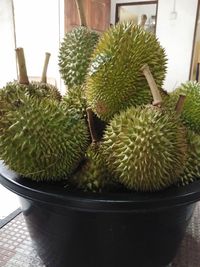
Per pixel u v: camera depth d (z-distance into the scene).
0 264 0.59
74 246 0.50
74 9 2.65
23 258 0.61
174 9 3.28
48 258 0.55
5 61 2.55
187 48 3.34
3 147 0.49
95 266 0.51
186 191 0.46
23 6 2.54
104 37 0.60
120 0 3.51
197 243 0.66
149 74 0.50
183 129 0.52
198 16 3.18
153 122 0.47
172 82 3.46
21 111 0.50
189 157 0.53
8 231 0.70
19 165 0.49
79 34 0.73
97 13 3.03
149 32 0.60
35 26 2.61
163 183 0.47
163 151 0.46
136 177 0.46
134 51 0.56
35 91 0.59
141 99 0.55
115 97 0.55
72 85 0.72
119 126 0.50
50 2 2.56
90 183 0.49
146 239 0.48
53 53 2.54
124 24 0.60
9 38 2.53
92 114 0.55
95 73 0.56
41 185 0.48
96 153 0.52
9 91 0.56
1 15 2.48
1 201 1.16
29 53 2.63
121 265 0.51
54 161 0.49
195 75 3.38
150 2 3.39
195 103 0.62
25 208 0.51
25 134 0.48
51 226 0.49
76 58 0.70
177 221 0.50
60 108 0.53
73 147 0.51
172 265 0.59
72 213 0.45
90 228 0.47
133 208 0.42
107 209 0.42
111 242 0.48
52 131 0.49
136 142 0.47
